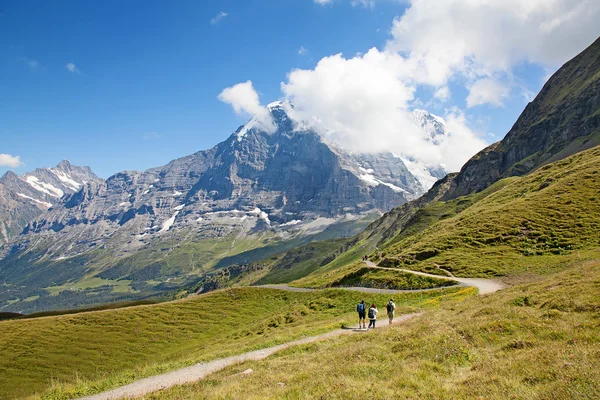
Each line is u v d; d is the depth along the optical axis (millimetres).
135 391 30578
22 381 70938
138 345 87312
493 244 81625
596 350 15539
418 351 21859
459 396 14312
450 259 80125
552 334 19750
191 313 104312
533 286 37062
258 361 31031
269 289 118875
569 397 12195
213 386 23812
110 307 132250
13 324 93562
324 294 84688
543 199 96312
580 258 59875
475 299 41062
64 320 96500
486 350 20109
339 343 32469
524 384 14250
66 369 75750
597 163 106750
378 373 19297
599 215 76438
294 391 18047
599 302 23312
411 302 60000
